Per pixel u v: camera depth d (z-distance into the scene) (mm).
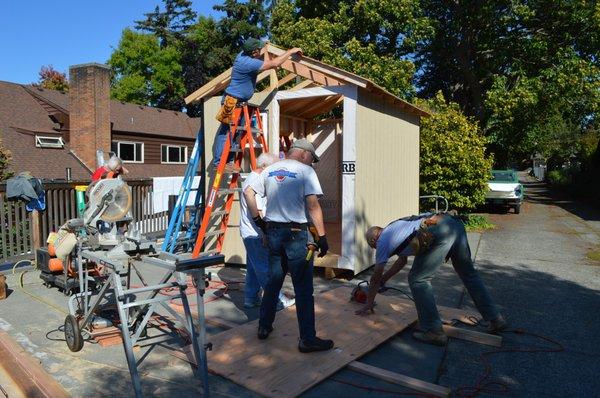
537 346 4578
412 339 4676
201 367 3533
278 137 7570
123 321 3525
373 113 7535
